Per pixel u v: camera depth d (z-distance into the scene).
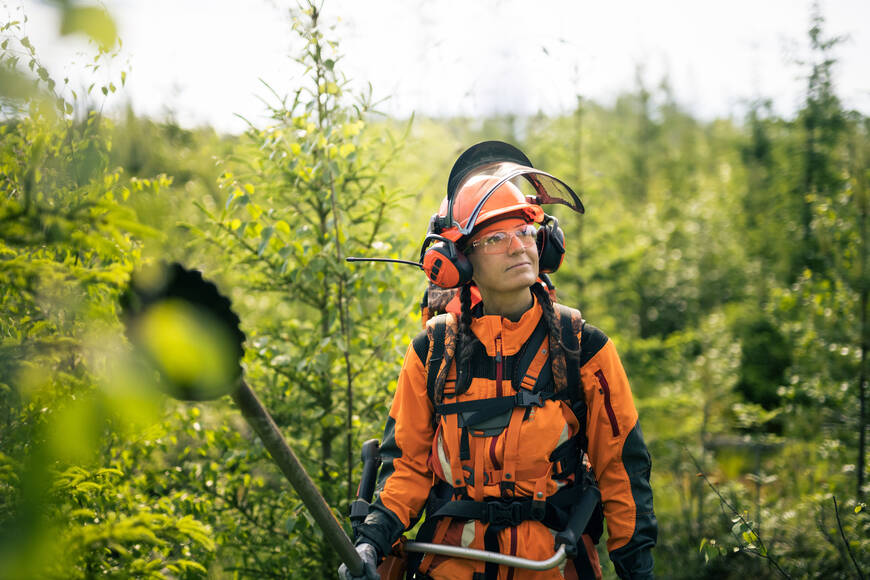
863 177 4.49
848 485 4.19
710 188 12.48
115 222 1.06
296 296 3.45
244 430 3.68
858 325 4.51
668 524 4.95
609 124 12.56
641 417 6.22
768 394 7.92
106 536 1.32
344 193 3.38
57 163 2.06
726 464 6.09
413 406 1.91
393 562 1.90
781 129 8.57
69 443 0.92
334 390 3.39
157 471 2.72
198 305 0.93
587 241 6.65
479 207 1.79
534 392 1.78
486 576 1.76
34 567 0.88
